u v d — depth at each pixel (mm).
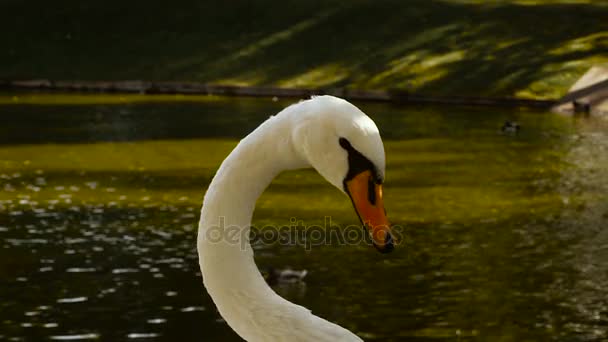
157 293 13883
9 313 13172
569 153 23828
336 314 13266
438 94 32031
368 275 14875
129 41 36938
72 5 39156
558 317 13078
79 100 32219
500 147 24766
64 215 17922
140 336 12391
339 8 37906
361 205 3279
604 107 30203
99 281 14344
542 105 30984
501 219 17984
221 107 30969
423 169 22328
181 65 35250
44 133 26422
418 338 12375
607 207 18641
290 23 37281
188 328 12633
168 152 24172
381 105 31766
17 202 18906
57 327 12695
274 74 34188
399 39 35594
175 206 18703
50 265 15055
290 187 20812
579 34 35094
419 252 16047
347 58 34688
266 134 3318
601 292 13953
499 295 13883
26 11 38844
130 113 29812
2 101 31844
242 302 3328
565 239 16578
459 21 36531
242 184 3326
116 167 22359
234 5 38625
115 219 17672
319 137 3268
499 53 34031
